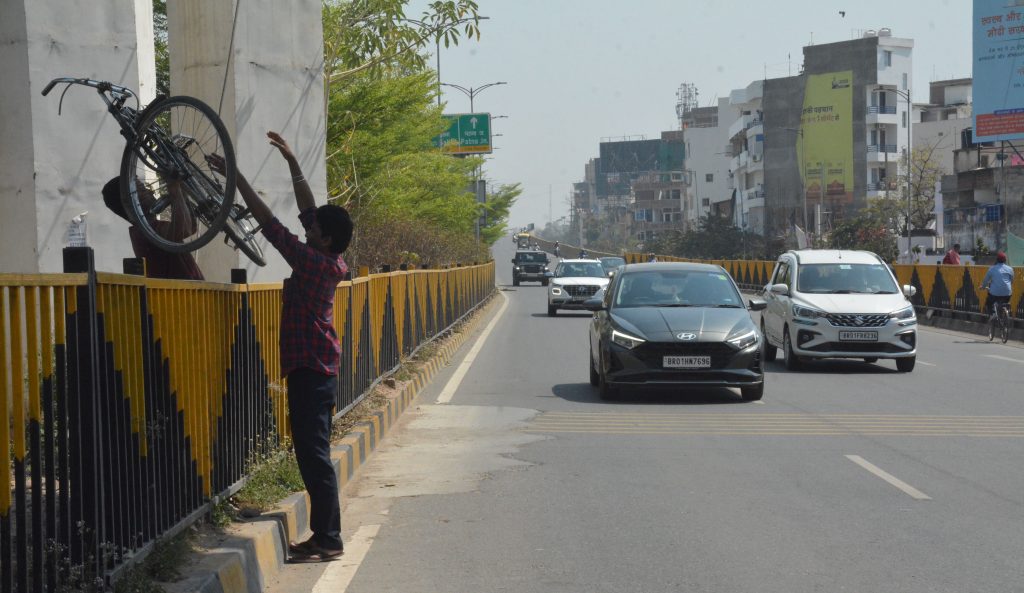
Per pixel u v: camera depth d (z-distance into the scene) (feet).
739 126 351.46
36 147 37.65
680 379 45.98
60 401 14.52
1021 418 41.45
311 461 21.35
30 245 37.81
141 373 17.25
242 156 42.93
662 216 561.43
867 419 41.19
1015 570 20.51
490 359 67.51
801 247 237.04
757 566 20.86
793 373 59.11
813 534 23.40
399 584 19.84
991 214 209.15
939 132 320.91
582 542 22.81
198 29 42.88
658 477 29.84
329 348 21.27
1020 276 84.02
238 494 22.84
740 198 357.41
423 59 60.23
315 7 45.83
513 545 22.61
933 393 49.57
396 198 88.84
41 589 13.89
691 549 22.18
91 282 15.11
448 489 28.40
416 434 37.60
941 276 101.50
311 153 45.93
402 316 52.80
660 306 49.70
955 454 33.45
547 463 32.04
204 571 17.33
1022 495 27.43
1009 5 153.07
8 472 13.21
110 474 15.79
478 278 125.29
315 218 21.45
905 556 21.56
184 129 24.14
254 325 24.70
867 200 283.18
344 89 79.00
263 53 43.70
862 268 63.62
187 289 19.71
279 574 20.53
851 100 293.23
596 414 42.65
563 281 118.11
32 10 37.45
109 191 22.00
